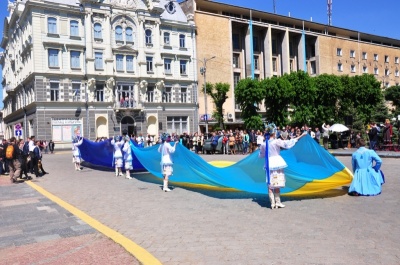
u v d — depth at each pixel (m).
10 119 62.47
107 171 20.45
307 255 5.75
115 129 46.72
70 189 13.77
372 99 54.75
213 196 11.34
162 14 51.50
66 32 44.06
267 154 9.23
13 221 8.80
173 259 5.79
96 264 5.61
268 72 63.47
